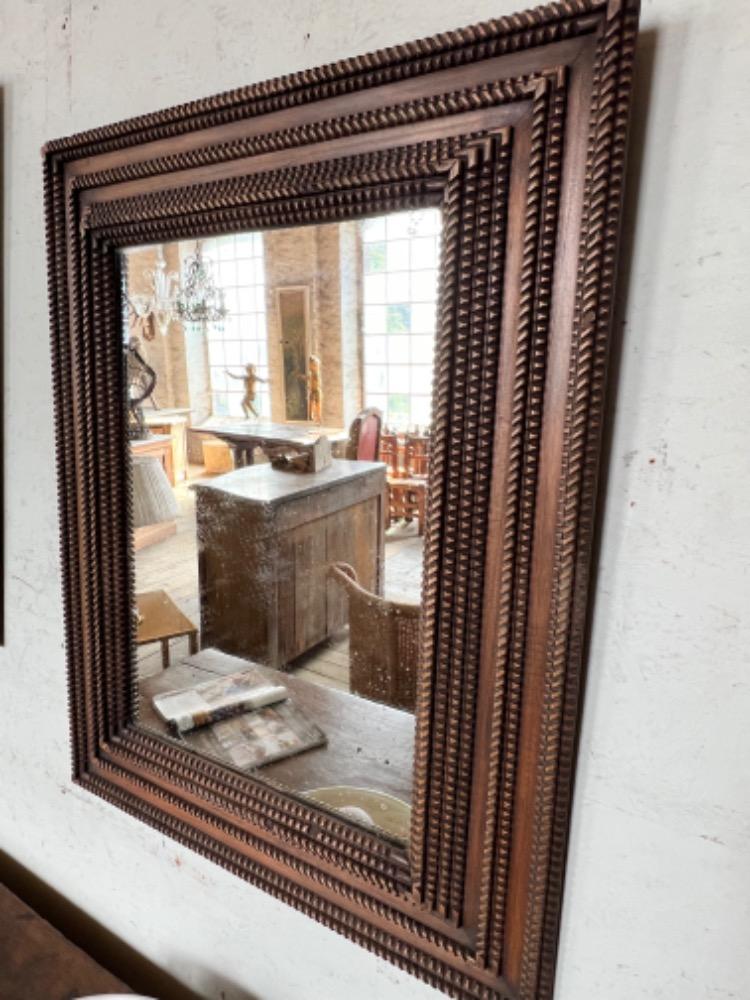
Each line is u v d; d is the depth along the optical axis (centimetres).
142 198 63
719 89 39
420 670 53
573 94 40
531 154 42
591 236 40
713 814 46
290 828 64
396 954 59
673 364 42
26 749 98
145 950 89
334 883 62
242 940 76
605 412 45
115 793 80
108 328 69
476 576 49
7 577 93
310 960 70
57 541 85
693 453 43
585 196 41
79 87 70
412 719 56
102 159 66
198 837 72
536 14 40
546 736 48
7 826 107
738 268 40
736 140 39
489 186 44
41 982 78
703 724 45
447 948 56
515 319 44
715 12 38
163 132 60
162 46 63
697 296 41
